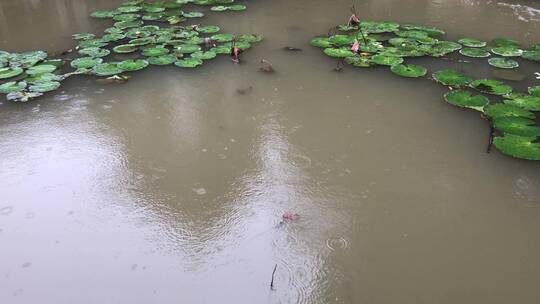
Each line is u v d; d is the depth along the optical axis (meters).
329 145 5.08
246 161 4.85
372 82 6.41
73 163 4.84
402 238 3.86
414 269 3.57
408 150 4.97
